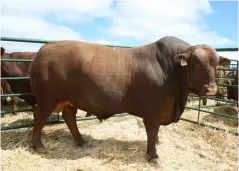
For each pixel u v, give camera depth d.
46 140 4.77
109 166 4.01
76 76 4.09
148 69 4.07
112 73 4.06
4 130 5.14
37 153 4.25
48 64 4.12
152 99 4.07
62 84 4.13
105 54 4.20
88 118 5.89
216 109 8.24
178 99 4.23
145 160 4.28
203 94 3.81
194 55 3.78
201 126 6.19
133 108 4.23
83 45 4.25
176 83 4.15
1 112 4.75
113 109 4.17
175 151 4.79
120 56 4.22
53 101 4.23
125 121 6.28
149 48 4.25
